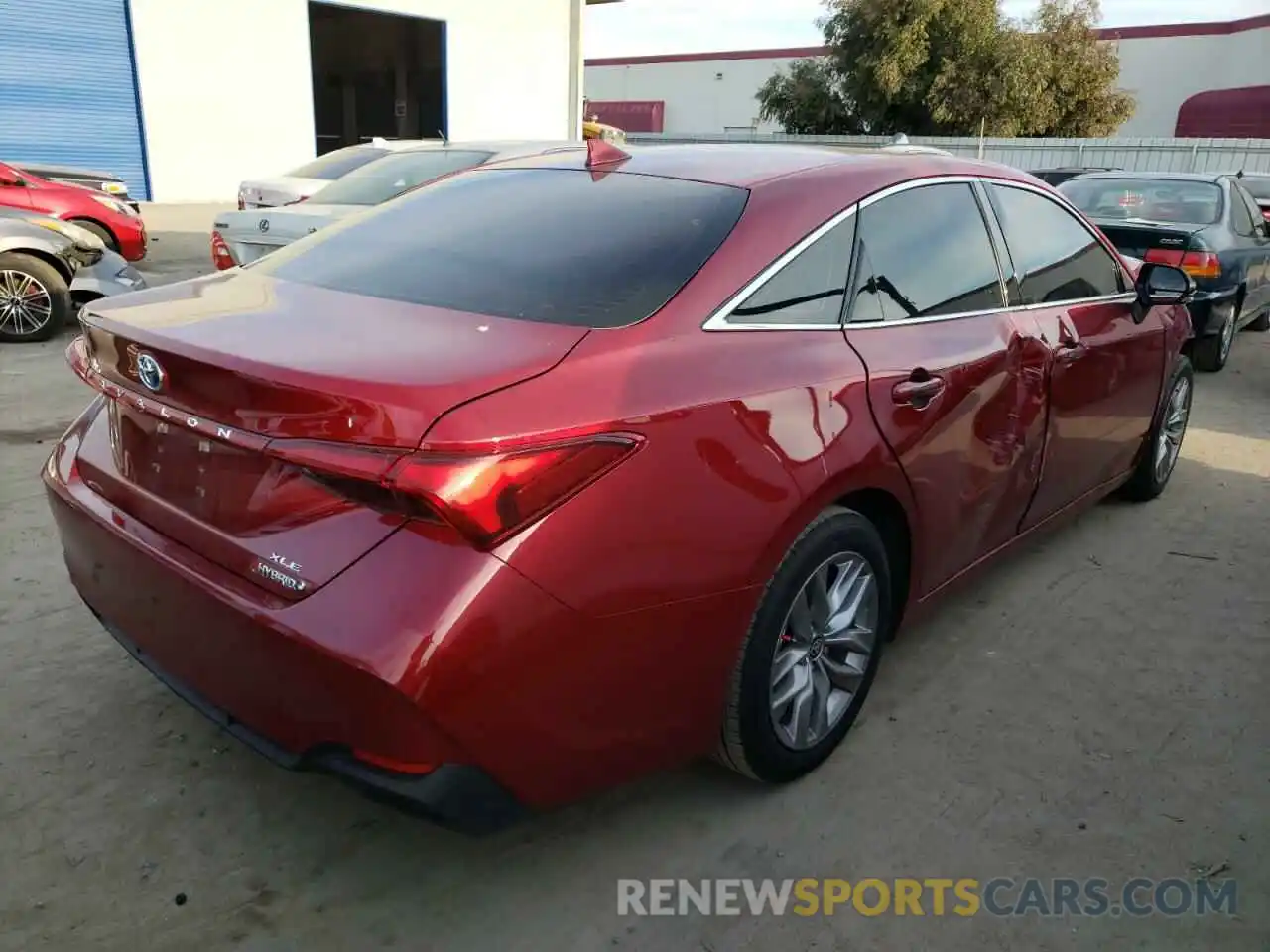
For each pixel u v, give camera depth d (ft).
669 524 6.87
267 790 8.71
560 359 6.79
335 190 28.43
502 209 9.45
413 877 7.82
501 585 6.10
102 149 60.44
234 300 8.20
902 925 7.50
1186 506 16.28
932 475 9.30
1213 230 25.86
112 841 8.05
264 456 6.55
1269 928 7.55
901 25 101.35
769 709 8.17
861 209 9.21
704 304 7.75
